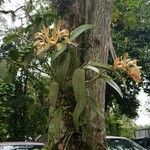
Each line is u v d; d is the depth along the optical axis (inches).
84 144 149.8
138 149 318.3
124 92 628.1
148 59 621.6
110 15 174.2
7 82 158.4
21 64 154.5
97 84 160.4
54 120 141.6
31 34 167.5
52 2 181.0
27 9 256.2
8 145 247.4
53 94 136.0
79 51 165.0
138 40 621.9
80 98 129.6
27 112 428.5
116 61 138.0
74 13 173.8
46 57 146.3
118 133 725.9
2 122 445.7
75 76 130.9
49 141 153.7
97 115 155.4
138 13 619.2
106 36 169.9
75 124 131.5
